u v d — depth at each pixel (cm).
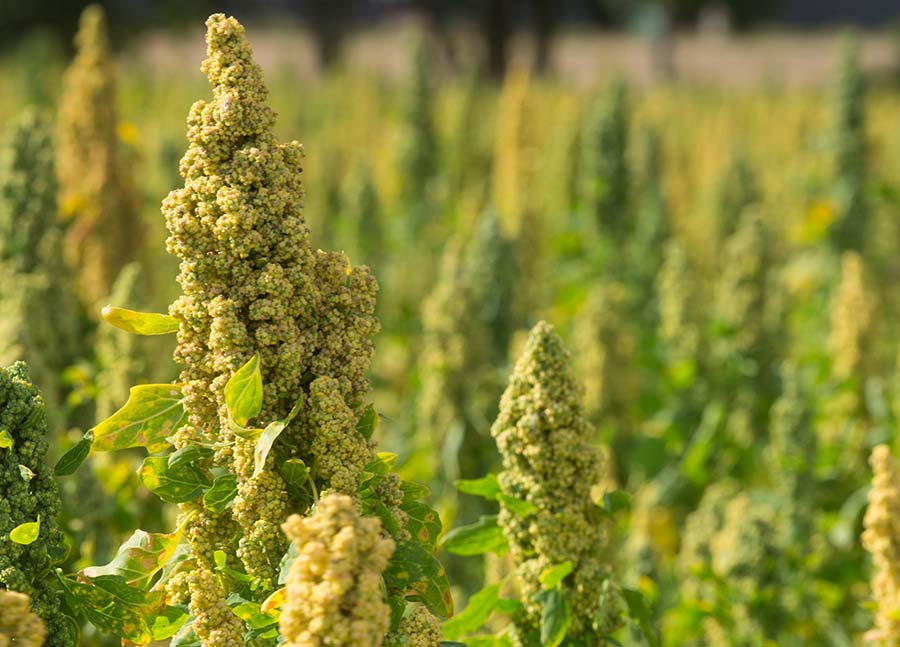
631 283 1456
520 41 7775
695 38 7631
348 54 6500
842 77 1543
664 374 1135
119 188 945
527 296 1251
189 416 371
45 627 365
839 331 1019
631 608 479
